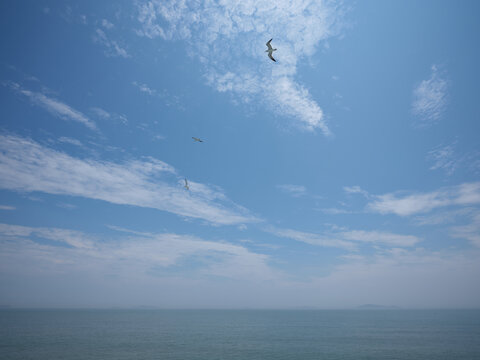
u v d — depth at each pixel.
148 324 143.62
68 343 73.31
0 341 76.50
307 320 195.38
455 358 57.88
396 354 61.59
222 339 84.75
